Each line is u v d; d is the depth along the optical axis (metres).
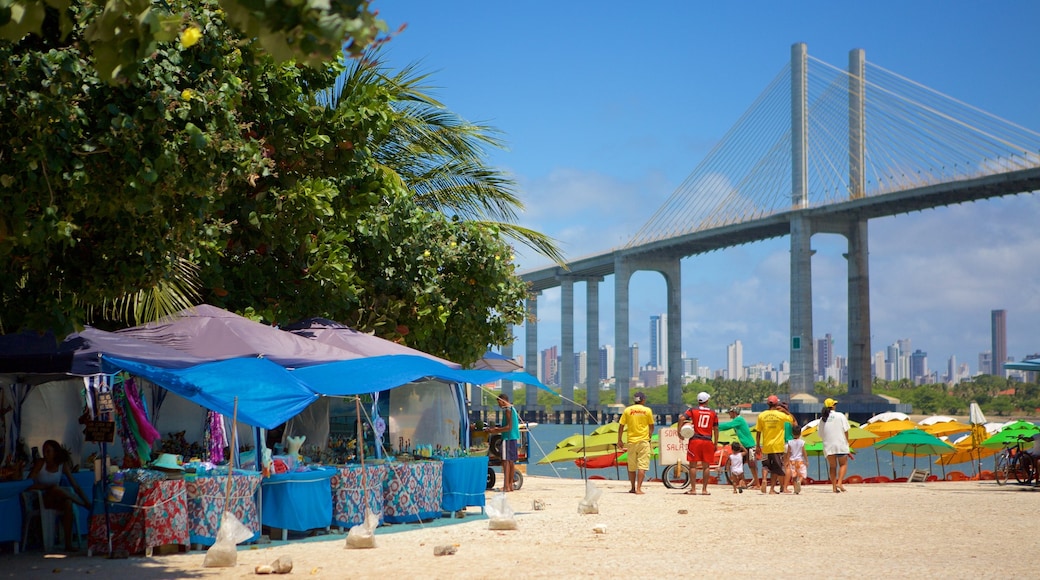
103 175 8.66
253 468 11.00
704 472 18.22
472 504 13.92
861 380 107.50
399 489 12.56
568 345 147.00
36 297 9.65
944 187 91.31
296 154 14.41
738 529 12.05
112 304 13.88
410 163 21.42
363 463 11.96
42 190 8.30
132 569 8.72
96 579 8.13
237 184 14.25
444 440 14.64
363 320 17.98
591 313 148.12
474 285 19.81
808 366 106.50
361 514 11.93
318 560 9.20
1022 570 8.68
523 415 156.25
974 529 12.24
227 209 14.37
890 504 16.17
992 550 10.16
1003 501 16.92
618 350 138.25
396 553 9.71
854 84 109.69
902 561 9.23
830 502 16.53
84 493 10.63
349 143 14.96
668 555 9.56
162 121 8.70
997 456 24.16
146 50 3.92
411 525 12.53
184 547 9.82
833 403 19.50
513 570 8.45
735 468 19.00
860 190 107.00
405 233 17.84
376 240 17.36
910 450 25.08
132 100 8.57
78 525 10.30
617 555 9.53
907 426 27.67
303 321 14.66
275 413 10.20
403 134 20.72
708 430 18.30
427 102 20.80
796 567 8.74
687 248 129.50
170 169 8.91
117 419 10.25
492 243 19.86
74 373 9.92
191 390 9.97
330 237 15.51
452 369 13.30
